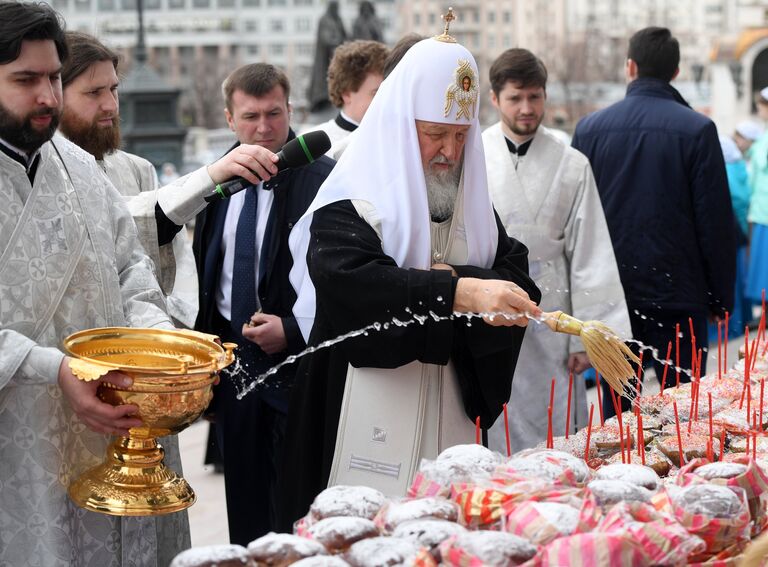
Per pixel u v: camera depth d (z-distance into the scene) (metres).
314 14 87.75
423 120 2.78
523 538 1.88
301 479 2.98
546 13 79.44
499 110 4.27
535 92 4.20
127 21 86.62
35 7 2.51
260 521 3.79
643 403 3.06
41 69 2.49
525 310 2.60
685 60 78.31
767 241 8.26
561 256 4.25
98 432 2.55
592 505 1.98
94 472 2.62
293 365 3.70
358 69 4.42
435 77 2.77
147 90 22.27
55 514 2.61
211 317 3.85
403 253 2.80
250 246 3.77
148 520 2.85
